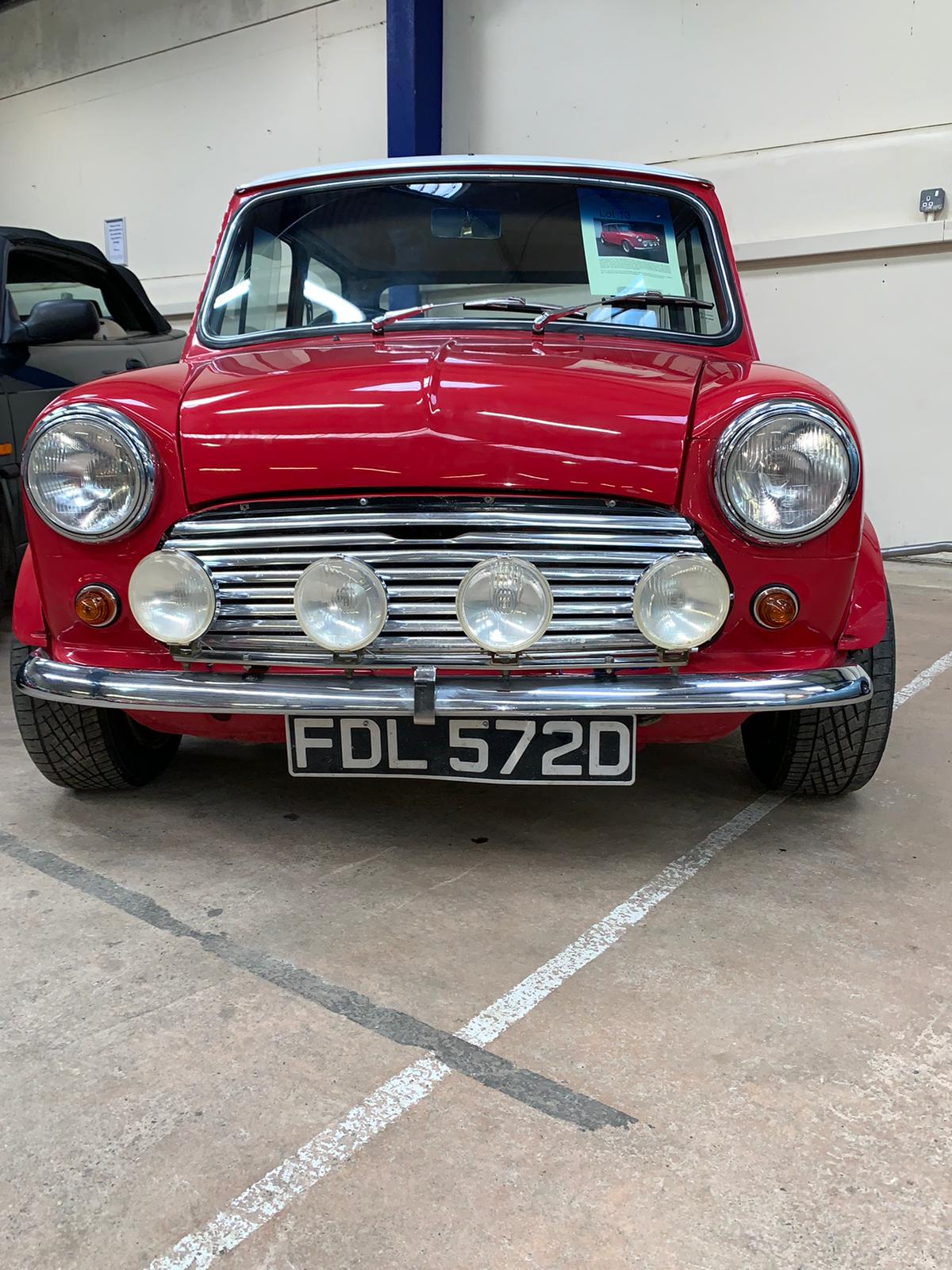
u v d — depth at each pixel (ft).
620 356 6.88
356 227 8.11
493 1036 4.95
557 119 19.94
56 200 29.30
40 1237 3.80
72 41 27.37
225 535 5.77
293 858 6.84
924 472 17.30
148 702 5.87
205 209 25.93
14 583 11.76
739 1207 3.92
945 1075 4.68
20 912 6.13
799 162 17.40
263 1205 3.94
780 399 5.54
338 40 22.41
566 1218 3.87
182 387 6.22
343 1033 4.97
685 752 8.96
